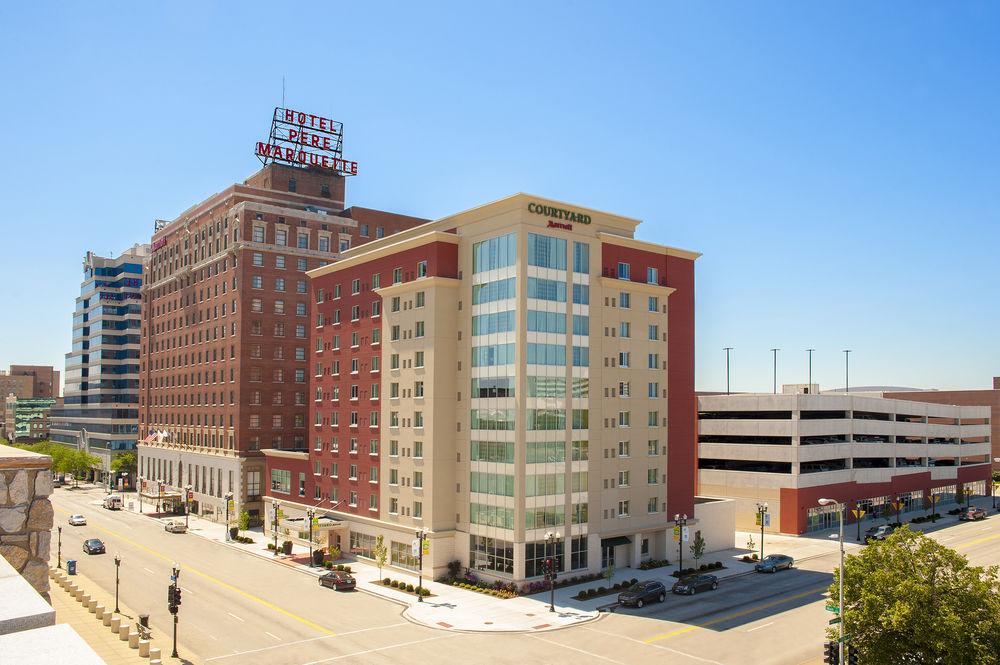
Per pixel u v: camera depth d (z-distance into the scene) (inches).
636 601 2171.5
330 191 4566.9
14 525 480.7
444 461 2603.3
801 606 2201.0
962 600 1338.6
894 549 1440.7
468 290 2632.9
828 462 3892.7
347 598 2299.5
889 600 1373.0
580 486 2561.5
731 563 2859.3
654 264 2918.3
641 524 2775.6
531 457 2411.4
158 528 3804.1
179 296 4719.5
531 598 2285.9
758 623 2011.6
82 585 2427.4
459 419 2625.5
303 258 4138.8
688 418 3014.3
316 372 3351.4
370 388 2972.4
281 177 4392.2
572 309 2586.1
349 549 2999.5
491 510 2464.3
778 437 3609.7
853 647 1444.4
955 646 1269.7
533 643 1835.6
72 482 6461.6
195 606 2181.3
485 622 2020.2
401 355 2785.4
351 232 4355.3
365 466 2962.6
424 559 2564.0
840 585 1434.5
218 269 4215.1
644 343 2849.4
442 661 1696.6
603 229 2736.2
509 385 2432.3
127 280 6555.1
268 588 2437.3
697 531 2962.6
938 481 4692.4
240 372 3880.4
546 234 2519.7
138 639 1686.8
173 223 4909.0
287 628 1957.4
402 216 4616.1
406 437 2728.8
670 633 1919.3
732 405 3818.9
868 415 4180.6
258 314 3956.7
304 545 3245.6
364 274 3065.9
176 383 4677.7
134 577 2591.0
